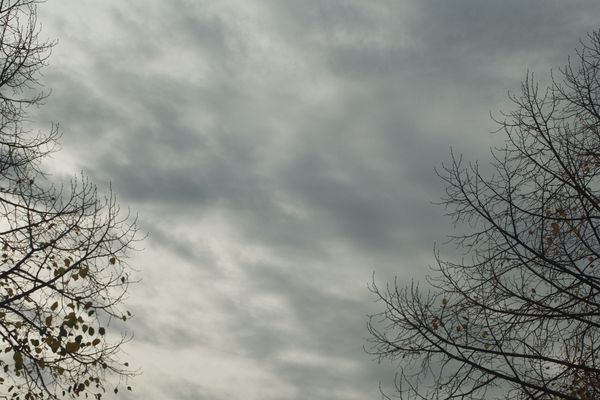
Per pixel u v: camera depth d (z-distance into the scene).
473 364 8.84
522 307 9.33
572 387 8.75
